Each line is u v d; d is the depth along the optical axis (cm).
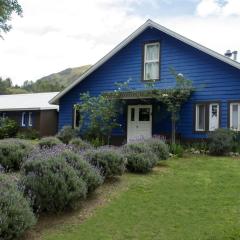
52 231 811
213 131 1836
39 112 3431
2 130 3306
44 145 1528
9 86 10306
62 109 2462
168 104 1909
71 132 2205
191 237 773
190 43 1962
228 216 877
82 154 1169
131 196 1023
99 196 1019
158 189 1087
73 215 895
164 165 1416
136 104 2177
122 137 2208
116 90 2144
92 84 2333
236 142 1788
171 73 2053
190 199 1001
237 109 1866
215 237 765
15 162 1260
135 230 816
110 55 2238
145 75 2150
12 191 783
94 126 2139
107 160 1148
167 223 848
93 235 793
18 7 2602
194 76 1994
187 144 1941
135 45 2200
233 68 1886
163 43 2109
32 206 845
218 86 1922
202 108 1969
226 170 1323
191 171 1313
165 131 2073
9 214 726
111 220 869
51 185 877
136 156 1270
